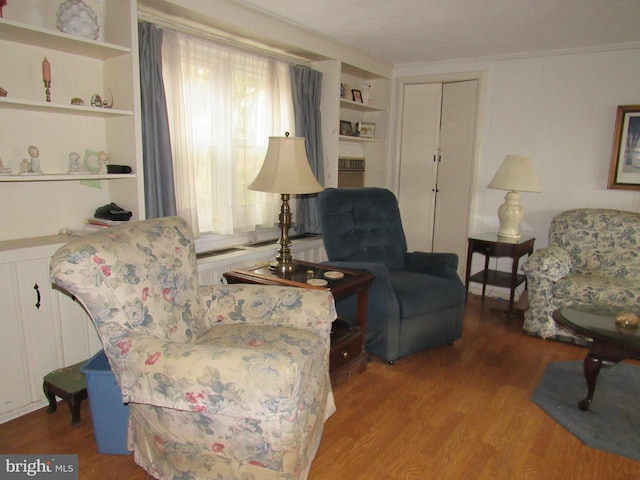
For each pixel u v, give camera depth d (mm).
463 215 4246
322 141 3742
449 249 4379
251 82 3113
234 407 1262
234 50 2965
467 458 1803
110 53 2201
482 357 2791
